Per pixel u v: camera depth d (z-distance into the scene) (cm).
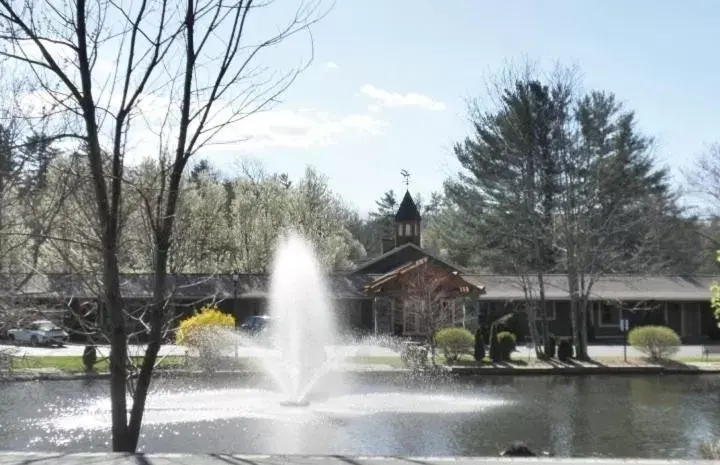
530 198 4231
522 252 4619
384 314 4597
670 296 4988
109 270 759
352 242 7450
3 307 1482
